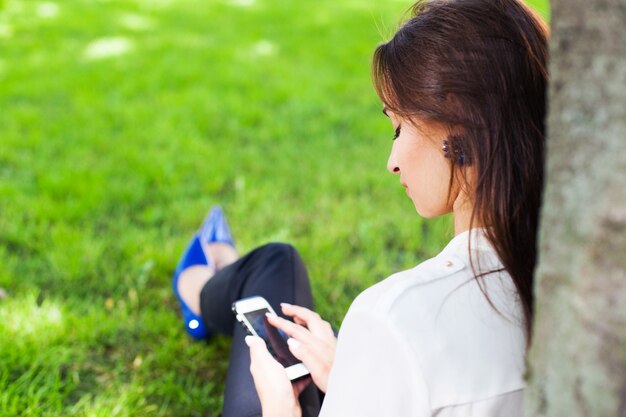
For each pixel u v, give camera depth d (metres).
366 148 3.96
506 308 1.02
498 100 1.03
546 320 0.82
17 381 2.05
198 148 3.81
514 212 1.03
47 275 2.66
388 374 0.97
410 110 1.07
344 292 2.67
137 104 4.43
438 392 0.97
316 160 3.79
